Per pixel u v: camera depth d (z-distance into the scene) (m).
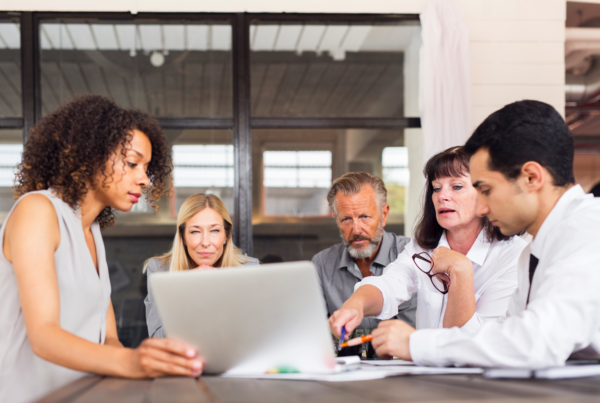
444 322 1.40
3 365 1.08
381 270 2.23
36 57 3.34
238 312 0.89
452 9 3.35
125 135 1.18
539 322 0.88
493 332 0.93
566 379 0.85
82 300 1.15
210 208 2.16
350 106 3.53
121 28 3.43
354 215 2.11
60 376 1.12
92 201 1.22
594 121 8.30
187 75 3.45
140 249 3.49
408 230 3.54
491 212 1.07
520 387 0.76
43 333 0.96
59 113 1.19
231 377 0.93
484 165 1.04
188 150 3.46
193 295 0.89
